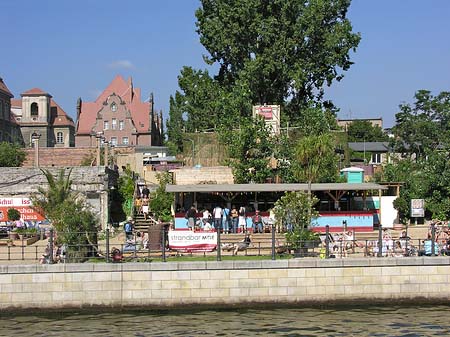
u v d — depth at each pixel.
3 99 114.62
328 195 41.91
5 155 72.00
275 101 67.00
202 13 68.25
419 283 27.30
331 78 66.25
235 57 66.56
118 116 119.69
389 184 44.62
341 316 25.58
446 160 46.44
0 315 26.05
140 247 30.83
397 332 23.20
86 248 29.05
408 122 91.56
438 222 42.06
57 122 135.25
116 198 53.69
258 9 64.81
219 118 62.72
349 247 30.55
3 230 40.69
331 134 56.44
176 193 41.72
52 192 31.36
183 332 23.42
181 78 75.69
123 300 26.44
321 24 65.44
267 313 26.09
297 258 27.92
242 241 33.34
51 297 26.25
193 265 26.61
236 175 48.19
